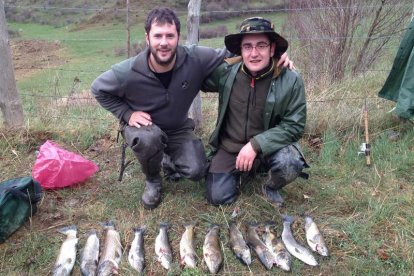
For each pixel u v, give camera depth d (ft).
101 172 6.56
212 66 5.46
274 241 5.02
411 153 6.66
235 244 4.95
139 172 6.51
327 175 6.38
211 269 4.65
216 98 9.00
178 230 5.32
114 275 4.60
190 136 5.86
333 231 5.22
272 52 5.17
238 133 5.62
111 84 5.21
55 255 4.90
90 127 7.69
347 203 5.73
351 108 7.84
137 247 4.91
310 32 11.43
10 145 7.06
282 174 5.30
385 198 5.75
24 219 5.27
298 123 5.24
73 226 5.28
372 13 10.72
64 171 5.95
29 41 32.07
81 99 9.47
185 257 4.76
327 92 8.53
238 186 5.90
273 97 5.21
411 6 10.53
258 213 5.53
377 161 6.59
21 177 6.09
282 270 4.69
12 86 7.29
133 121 5.29
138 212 5.61
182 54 5.16
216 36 21.06
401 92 6.81
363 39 11.09
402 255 4.81
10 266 4.75
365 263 4.70
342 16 10.72
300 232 5.29
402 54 6.91
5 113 7.38
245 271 4.70
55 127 7.66
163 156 6.00
